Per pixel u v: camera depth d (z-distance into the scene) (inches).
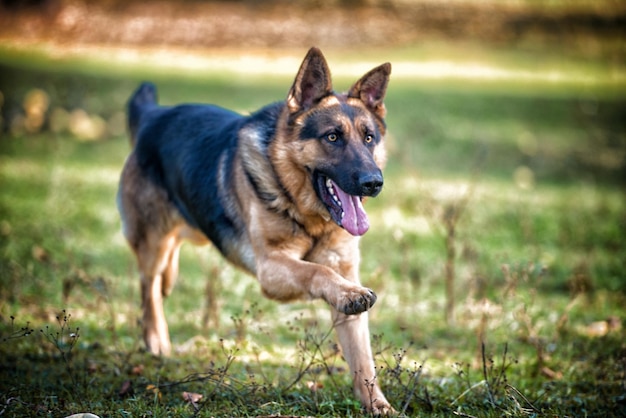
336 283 193.2
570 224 430.6
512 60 1053.8
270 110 222.2
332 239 214.5
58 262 329.7
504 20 1214.3
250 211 214.8
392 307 304.3
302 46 1043.9
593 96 866.8
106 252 359.6
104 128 628.1
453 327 282.8
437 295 320.5
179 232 259.3
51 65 856.3
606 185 550.9
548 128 717.3
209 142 237.9
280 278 204.4
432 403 198.1
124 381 209.6
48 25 1048.8
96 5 1101.7
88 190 462.9
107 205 437.1
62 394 197.9
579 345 258.2
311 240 214.4
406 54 1040.8
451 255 291.1
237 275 330.3
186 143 245.1
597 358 242.4
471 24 1189.7
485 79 933.2
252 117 225.0
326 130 207.0
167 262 263.6
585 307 308.2
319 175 209.6
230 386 199.6
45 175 484.7
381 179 201.6
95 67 871.7
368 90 219.8
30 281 305.1
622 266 360.8
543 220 432.5
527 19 1224.8
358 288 189.5
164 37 1043.3
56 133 609.0
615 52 1124.5
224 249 229.5
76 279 300.7
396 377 199.9
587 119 760.3
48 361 226.8
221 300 298.8
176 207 250.4
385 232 400.2
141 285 259.3
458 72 963.3
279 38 1063.6
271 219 211.2
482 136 661.3
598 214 460.8
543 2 1289.4
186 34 1053.8
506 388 201.5
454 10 1227.2
